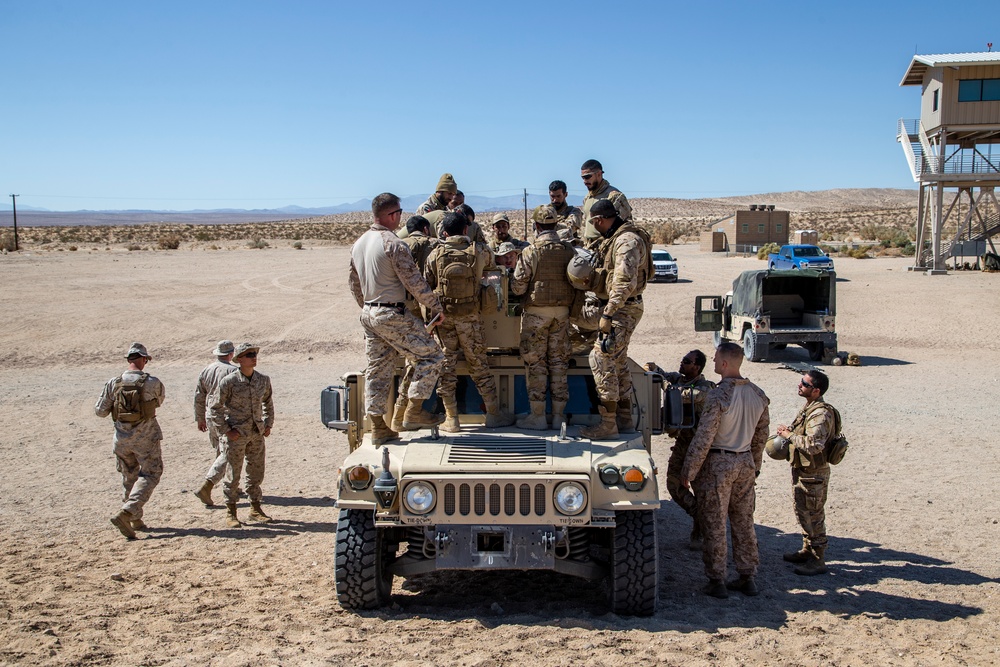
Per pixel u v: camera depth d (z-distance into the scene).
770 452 7.12
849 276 41.88
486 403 6.36
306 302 32.69
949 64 39.06
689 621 5.79
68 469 10.93
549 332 6.29
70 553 7.56
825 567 7.09
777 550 7.68
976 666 5.05
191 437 12.89
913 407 14.93
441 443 5.97
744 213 67.62
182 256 59.56
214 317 28.61
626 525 5.75
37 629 5.59
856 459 11.24
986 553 7.54
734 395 6.19
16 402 15.95
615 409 6.10
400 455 5.80
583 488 5.43
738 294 21.67
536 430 6.29
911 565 7.23
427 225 6.95
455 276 5.98
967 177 40.88
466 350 6.22
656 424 6.85
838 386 17.27
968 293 33.09
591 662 5.00
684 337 24.58
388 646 5.25
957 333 25.03
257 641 5.37
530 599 6.35
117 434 8.18
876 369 19.55
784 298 22.31
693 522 8.23
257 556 7.48
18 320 27.23
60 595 6.38
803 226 128.50
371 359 6.11
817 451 6.78
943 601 6.30
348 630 5.55
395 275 5.94
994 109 39.69
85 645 5.28
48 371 20.06
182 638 5.44
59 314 28.62
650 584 5.72
